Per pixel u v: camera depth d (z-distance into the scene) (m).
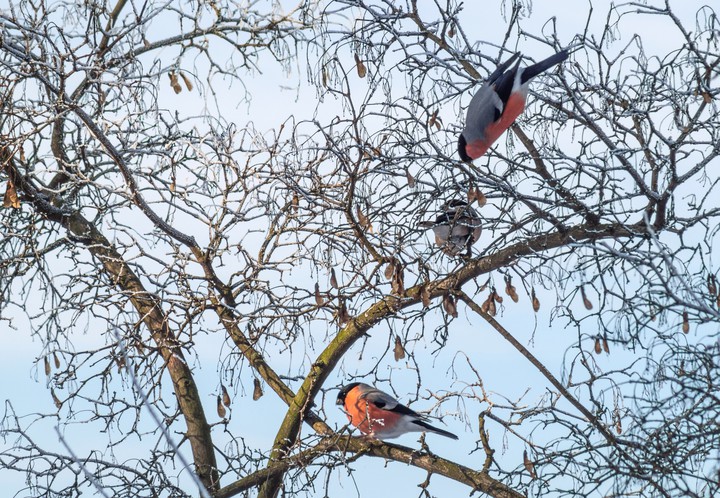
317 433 10.77
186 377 11.40
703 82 8.45
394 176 9.41
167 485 9.88
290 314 9.87
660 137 8.20
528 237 9.13
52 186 11.79
